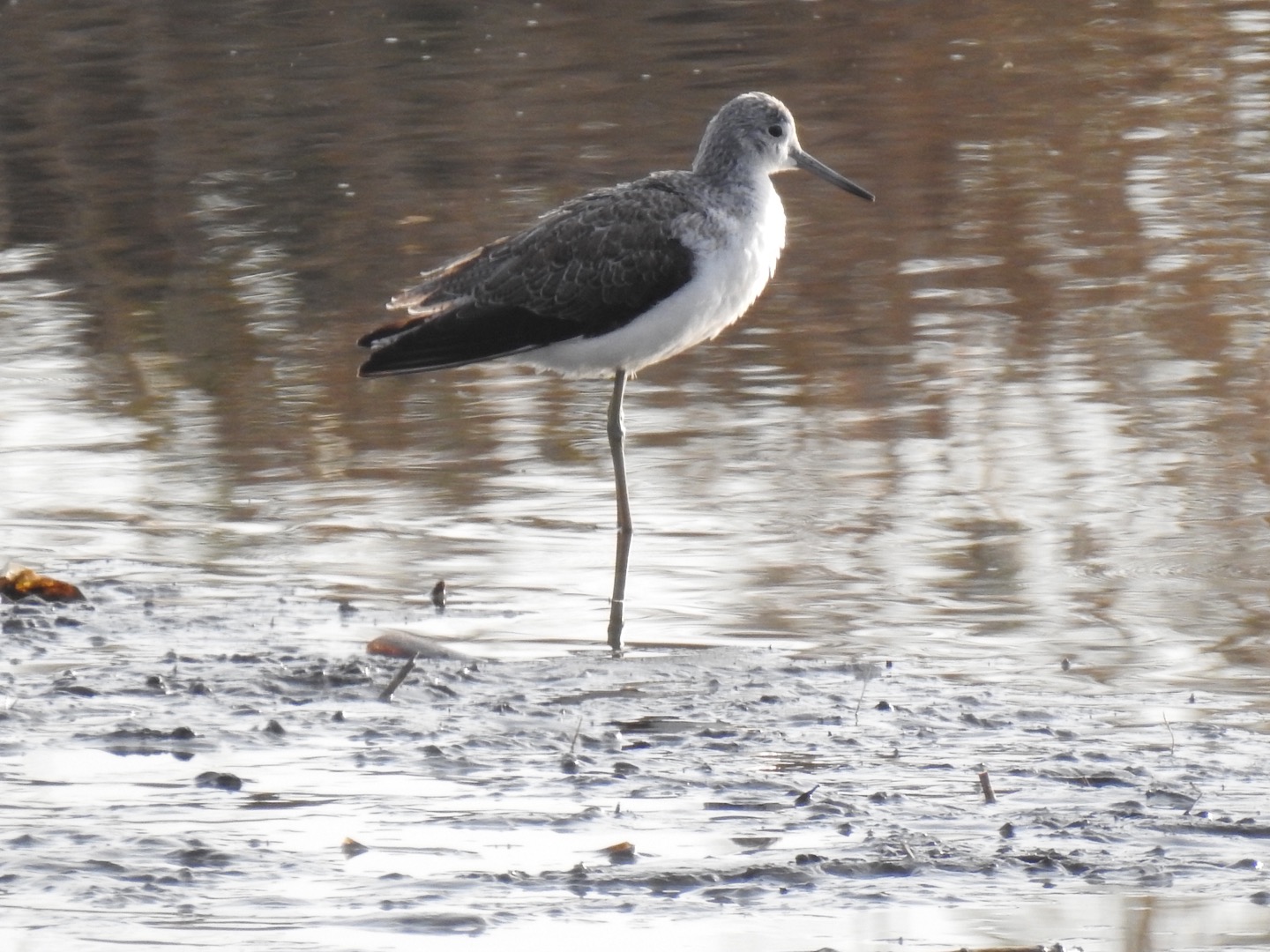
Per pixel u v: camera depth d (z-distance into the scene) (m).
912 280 17.77
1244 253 18.17
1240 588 11.15
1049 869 7.39
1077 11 29.08
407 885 7.33
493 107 24.17
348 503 13.00
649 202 12.41
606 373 13.06
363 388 15.59
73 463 13.79
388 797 8.20
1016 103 24.09
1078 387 14.98
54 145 23.31
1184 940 6.82
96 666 9.99
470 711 9.31
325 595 11.30
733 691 9.55
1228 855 7.49
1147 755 8.55
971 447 13.80
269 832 7.84
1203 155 21.67
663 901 7.18
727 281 12.53
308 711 9.31
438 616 10.91
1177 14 28.77
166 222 20.38
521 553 12.05
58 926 6.99
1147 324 16.36
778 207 13.00
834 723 9.05
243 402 15.22
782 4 29.55
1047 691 9.48
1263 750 8.58
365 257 18.92
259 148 22.86
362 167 21.98
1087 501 12.72
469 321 12.38
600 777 8.41
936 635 10.45
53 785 8.35
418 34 27.91
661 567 11.73
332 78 25.73
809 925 6.99
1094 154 21.77
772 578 11.49
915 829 7.78
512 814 8.01
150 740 8.91
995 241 18.84
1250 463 13.36
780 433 14.26
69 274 18.80
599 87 24.92
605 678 9.80
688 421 14.60
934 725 8.99
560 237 12.36
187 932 6.95
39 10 29.48
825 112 23.72
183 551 12.10
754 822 7.90
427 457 13.94
